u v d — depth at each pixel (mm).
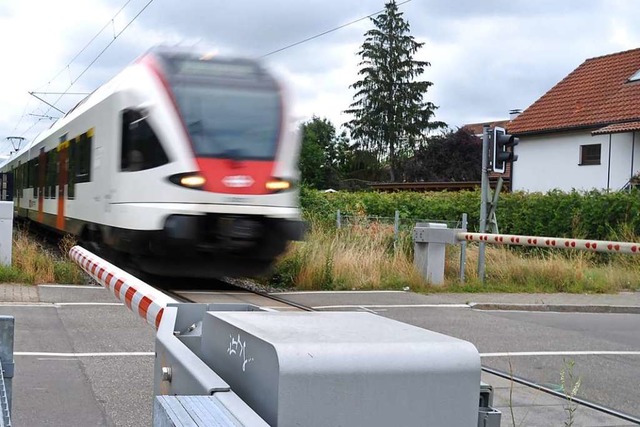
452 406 1686
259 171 11703
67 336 7988
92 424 5152
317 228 16312
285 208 11852
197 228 11336
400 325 1989
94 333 8188
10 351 2830
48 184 19938
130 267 12945
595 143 33094
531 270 14602
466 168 57281
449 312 11133
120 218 12219
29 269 12031
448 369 1679
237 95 12000
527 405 5938
